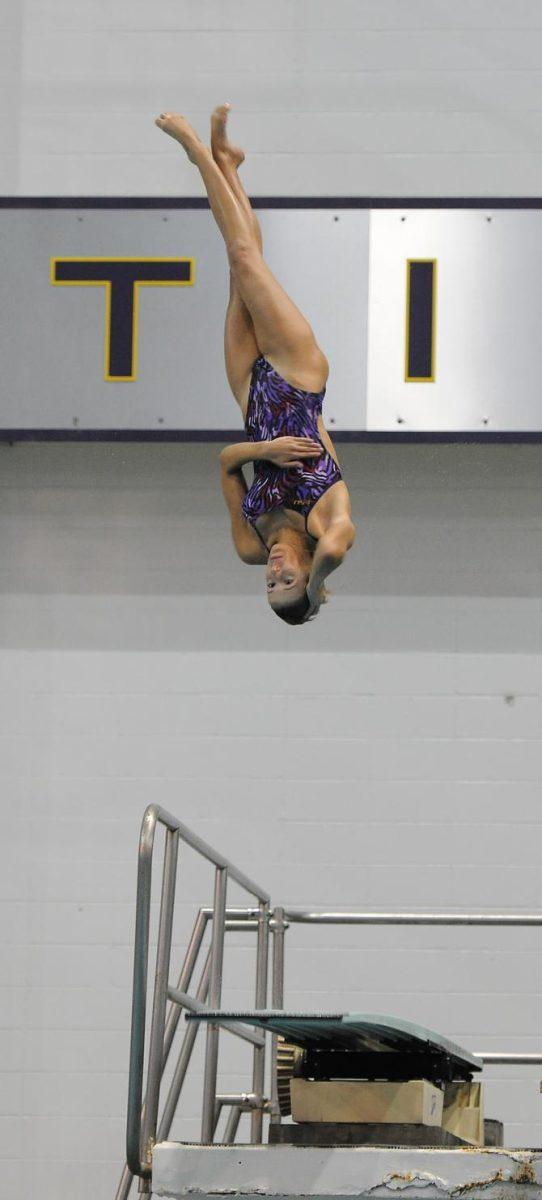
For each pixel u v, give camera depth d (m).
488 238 18.88
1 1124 17.94
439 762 18.73
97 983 18.33
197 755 18.89
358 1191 9.89
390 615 19.14
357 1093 10.70
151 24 20.38
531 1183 9.75
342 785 18.73
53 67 20.34
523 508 19.34
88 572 19.44
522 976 18.17
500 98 19.91
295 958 18.30
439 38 20.11
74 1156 17.83
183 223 19.14
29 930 18.50
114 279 19.12
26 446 19.81
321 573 9.97
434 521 19.36
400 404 18.64
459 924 15.70
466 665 18.95
